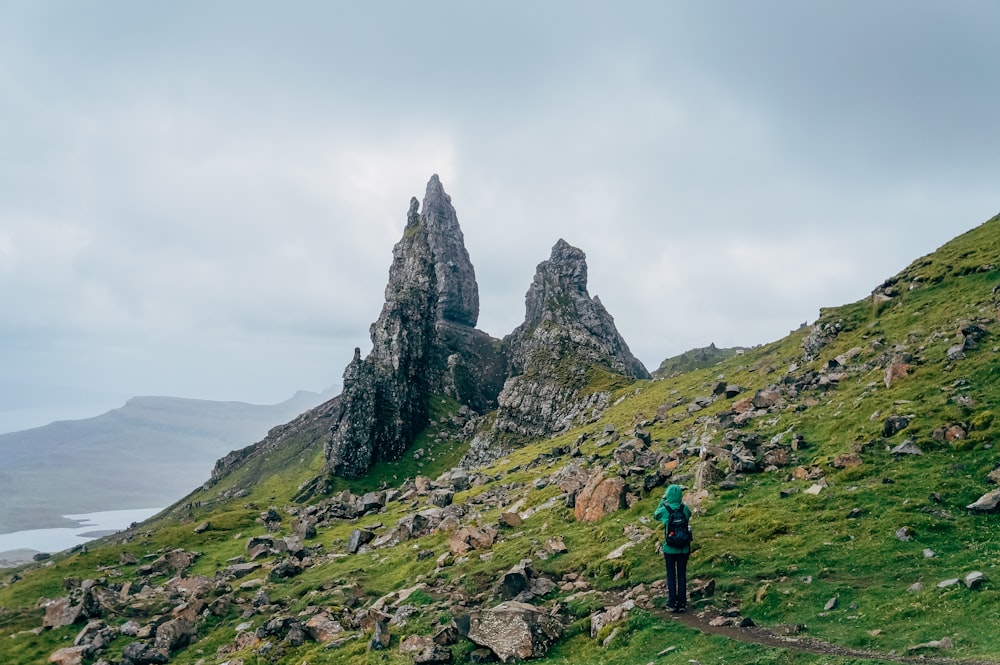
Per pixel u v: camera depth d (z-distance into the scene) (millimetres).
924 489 35656
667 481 52312
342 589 53500
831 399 58250
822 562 31484
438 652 33125
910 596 25766
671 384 148125
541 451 131625
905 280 81938
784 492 41344
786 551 33719
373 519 99062
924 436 41500
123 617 63312
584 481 63281
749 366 109938
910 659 20844
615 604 33719
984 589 24344
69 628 62938
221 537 108750
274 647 43062
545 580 39656
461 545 52875
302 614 49250
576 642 31281
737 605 29562
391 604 45188
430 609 41094
